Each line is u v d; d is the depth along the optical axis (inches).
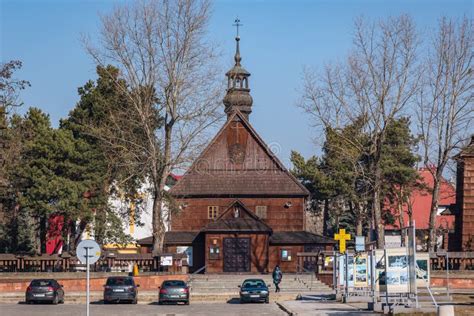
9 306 1951.3
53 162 2785.4
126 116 2696.9
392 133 3666.3
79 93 3004.4
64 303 2098.9
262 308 1937.7
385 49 2513.5
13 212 2962.6
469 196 2516.0
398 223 4183.1
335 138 2637.8
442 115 2449.6
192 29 2544.3
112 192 3031.5
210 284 2620.6
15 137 2842.0
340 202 3914.9
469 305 1588.3
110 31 2539.4
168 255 2524.6
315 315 1576.0
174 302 2103.8
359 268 1935.3
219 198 3314.5
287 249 3221.0
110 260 2522.1
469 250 2502.5
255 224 3152.1
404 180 3575.3
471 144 2477.9
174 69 2551.7
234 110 3373.5
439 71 2448.3
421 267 1482.5
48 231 2967.5
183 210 3304.6
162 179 2586.1
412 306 1457.9
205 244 3137.3
